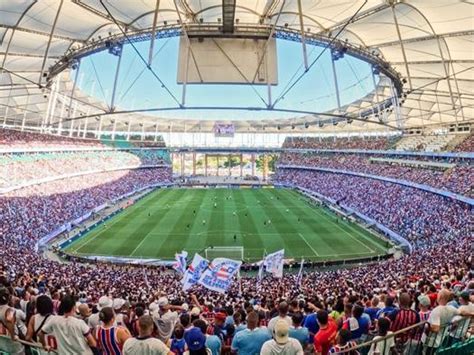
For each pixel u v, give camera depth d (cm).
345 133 10619
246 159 14012
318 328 858
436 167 5956
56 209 5422
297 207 6819
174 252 4169
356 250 4206
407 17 2573
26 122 7256
